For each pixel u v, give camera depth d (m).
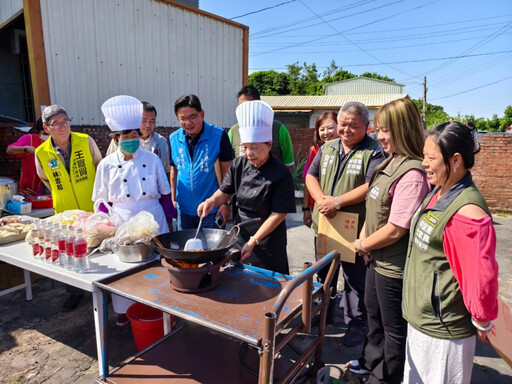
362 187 2.33
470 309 1.33
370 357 2.15
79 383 2.29
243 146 2.07
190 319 1.55
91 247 2.32
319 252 2.54
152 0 5.73
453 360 1.47
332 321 3.03
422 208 1.57
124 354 2.58
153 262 2.16
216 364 2.02
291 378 1.85
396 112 1.73
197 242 1.92
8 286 3.31
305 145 9.48
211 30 6.66
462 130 1.36
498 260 4.62
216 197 2.32
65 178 3.02
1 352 2.58
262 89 45.09
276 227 2.26
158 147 3.81
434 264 1.46
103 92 5.32
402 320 1.86
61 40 4.81
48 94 4.75
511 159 7.21
